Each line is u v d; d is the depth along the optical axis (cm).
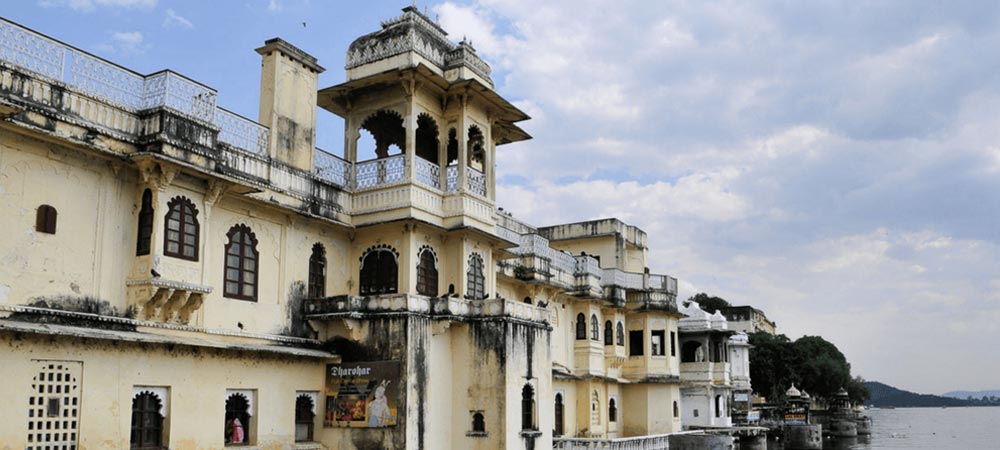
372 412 2341
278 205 2302
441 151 2747
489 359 2559
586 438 3838
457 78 2723
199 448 1994
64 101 1752
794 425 6456
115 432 1784
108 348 1788
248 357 2175
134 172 1927
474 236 2786
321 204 2491
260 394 2203
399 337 2369
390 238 2600
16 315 1642
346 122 2773
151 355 1892
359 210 2616
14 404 1595
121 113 1884
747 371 7069
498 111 2938
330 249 2580
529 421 2672
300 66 2506
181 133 1948
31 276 1691
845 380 9556
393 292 2559
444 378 2556
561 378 4056
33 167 1717
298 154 2444
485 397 2539
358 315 2408
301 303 2436
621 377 4891
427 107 2711
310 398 2408
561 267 4197
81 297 1783
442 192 2711
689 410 5669
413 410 2341
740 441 5988
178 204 1964
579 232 5184
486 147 2902
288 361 2316
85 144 1773
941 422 16812
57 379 1683
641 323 4953
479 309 2622
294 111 2450
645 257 5584
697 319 5716
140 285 1862
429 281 2648
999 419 19925
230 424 2131
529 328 2706
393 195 2567
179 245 1950
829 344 9556
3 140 1658
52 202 1748
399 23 2745
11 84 1642
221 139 2150
